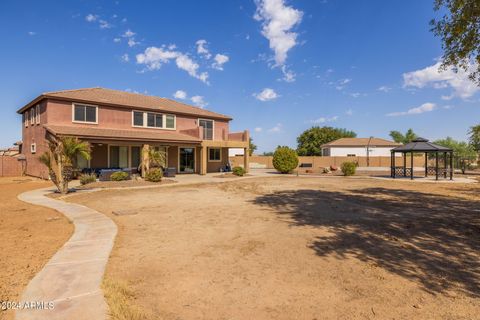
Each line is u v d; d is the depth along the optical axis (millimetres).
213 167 30484
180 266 5008
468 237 6715
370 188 16781
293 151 30062
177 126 27422
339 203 11508
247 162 29500
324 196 13453
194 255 5555
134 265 5031
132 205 10953
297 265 5070
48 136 19469
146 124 25125
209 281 4426
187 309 3623
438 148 22062
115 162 22875
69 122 20750
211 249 5906
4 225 7777
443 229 7453
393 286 4250
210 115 29594
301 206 10828
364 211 9875
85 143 14375
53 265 4859
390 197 13164
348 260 5301
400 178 23469
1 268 4816
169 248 5953
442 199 12523
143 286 4234
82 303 3590
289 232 7191
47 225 7785
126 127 23828
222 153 31359
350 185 18453
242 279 4504
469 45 8148
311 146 70125
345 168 26547
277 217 8906
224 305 3730
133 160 23953
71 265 4867
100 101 22016
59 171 13531
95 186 16219
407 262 5199
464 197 13078
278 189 16219
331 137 69688
